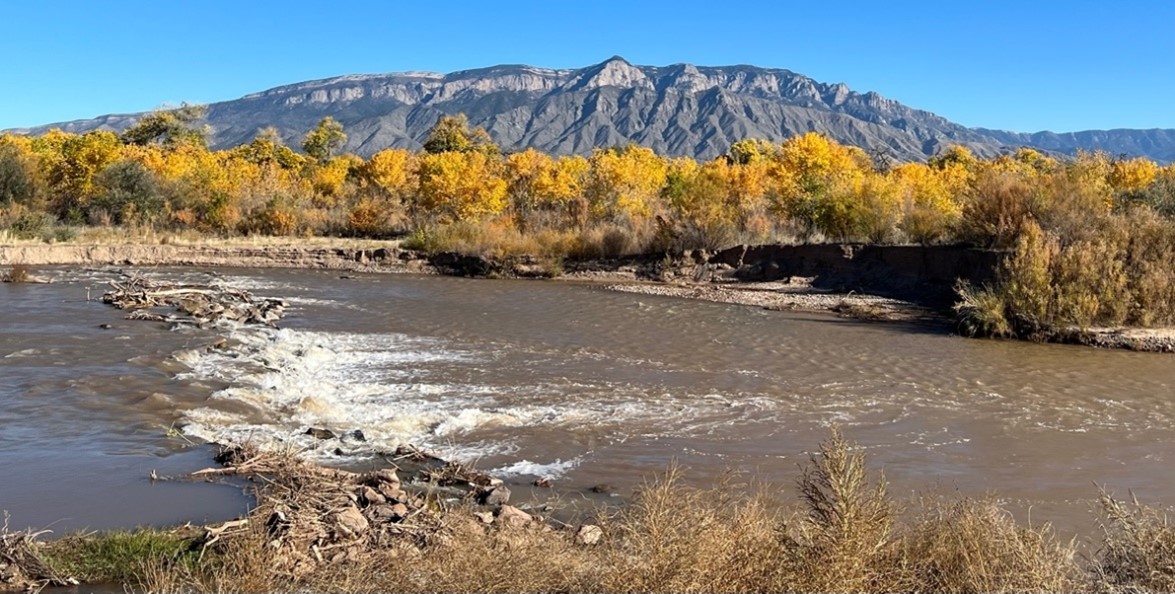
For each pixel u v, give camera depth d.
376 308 22.36
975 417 11.72
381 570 5.49
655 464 9.27
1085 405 12.51
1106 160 33.16
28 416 10.07
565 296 25.86
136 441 9.21
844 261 27.62
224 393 11.43
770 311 23.16
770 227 33.12
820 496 5.64
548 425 10.79
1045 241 20.61
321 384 12.64
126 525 6.82
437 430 10.39
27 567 5.84
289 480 7.59
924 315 21.97
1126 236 20.22
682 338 18.17
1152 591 5.29
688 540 5.21
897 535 5.79
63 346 14.45
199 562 5.75
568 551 5.64
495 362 15.04
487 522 6.95
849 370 14.96
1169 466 9.59
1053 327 18.42
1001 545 5.53
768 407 12.07
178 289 23.28
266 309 20.75
